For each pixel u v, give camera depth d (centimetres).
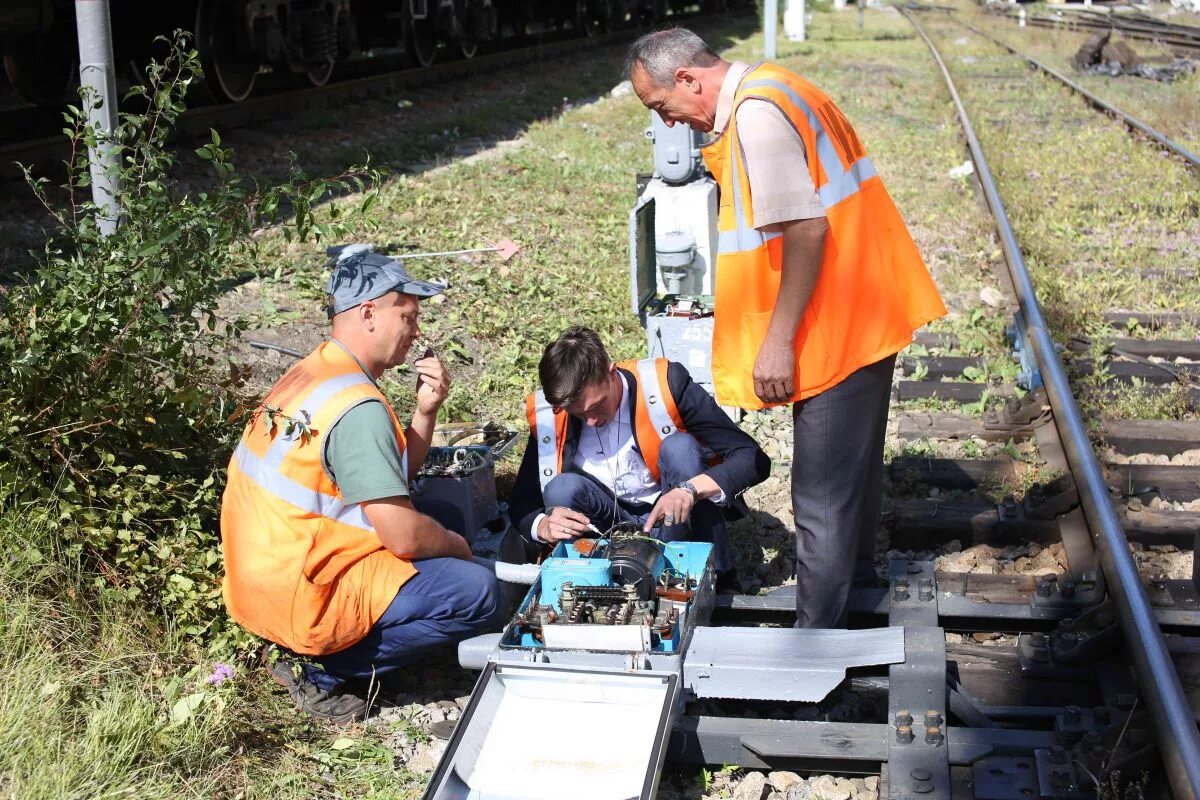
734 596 387
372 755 322
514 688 310
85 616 338
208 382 400
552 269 748
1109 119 1467
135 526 362
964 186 1083
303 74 1247
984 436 540
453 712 346
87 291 357
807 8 3834
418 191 873
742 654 319
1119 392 577
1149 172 1098
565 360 355
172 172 870
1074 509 450
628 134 1246
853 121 1491
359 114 1205
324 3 1188
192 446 389
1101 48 2156
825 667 312
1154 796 289
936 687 316
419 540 328
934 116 1562
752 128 310
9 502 350
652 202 553
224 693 321
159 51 980
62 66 902
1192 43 2522
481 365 612
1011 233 823
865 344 328
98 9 479
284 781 305
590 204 920
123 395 359
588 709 304
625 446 385
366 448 317
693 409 384
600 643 310
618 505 393
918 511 458
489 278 707
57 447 351
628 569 332
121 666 326
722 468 371
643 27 2414
